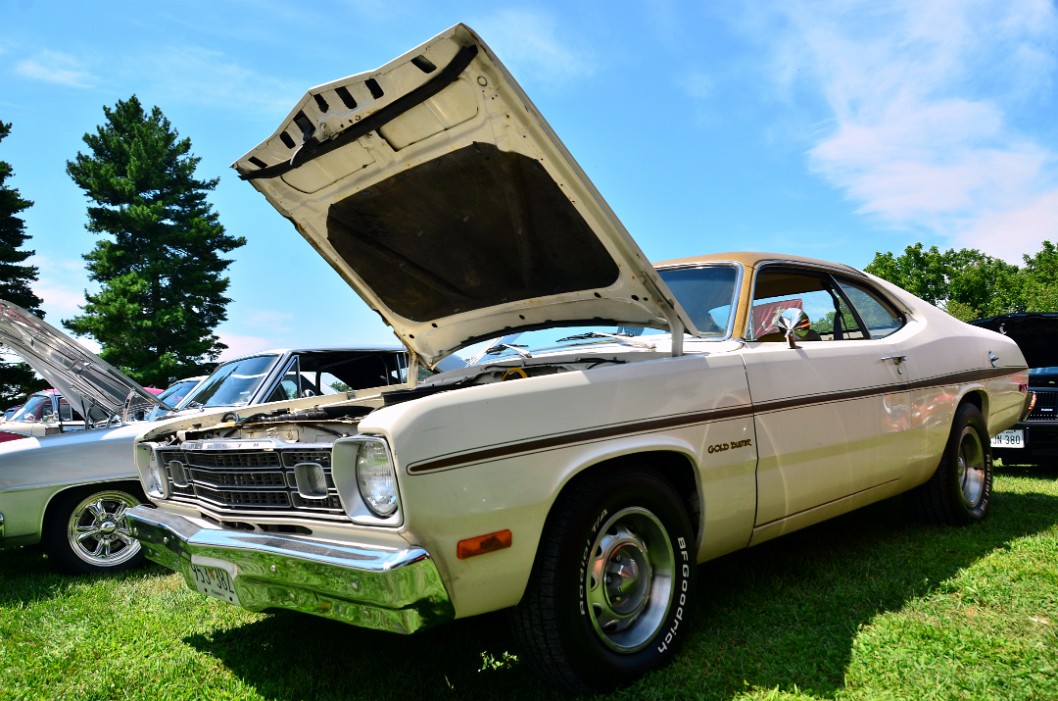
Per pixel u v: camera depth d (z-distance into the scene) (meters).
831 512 3.61
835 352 3.67
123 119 40.75
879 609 3.18
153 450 3.41
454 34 2.23
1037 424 6.91
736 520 3.06
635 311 3.26
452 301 3.76
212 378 6.14
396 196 3.11
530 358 3.72
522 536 2.37
